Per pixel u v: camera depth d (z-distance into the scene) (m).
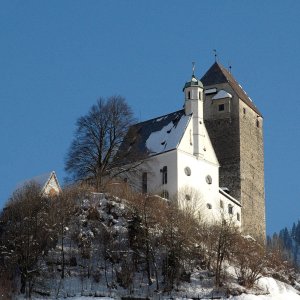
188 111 128.75
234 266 105.75
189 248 104.19
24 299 94.69
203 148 127.06
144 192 123.81
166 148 124.19
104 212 109.62
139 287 98.69
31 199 109.31
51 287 97.31
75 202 111.06
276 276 111.94
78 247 103.69
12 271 98.25
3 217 108.12
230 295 98.38
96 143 124.62
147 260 100.44
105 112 126.56
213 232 110.81
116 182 120.25
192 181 123.81
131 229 105.25
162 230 106.06
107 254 103.00
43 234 102.19
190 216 112.50
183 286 99.31
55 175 118.12
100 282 99.12
